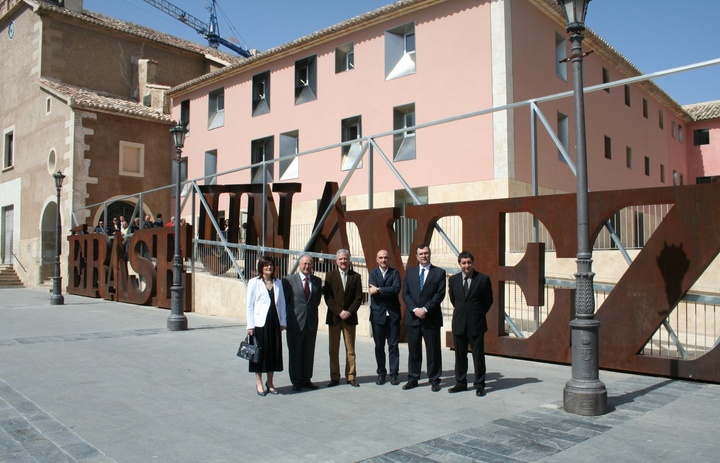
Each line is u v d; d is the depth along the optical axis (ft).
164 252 63.87
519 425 19.25
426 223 37.70
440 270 25.62
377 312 26.63
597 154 78.69
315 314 25.66
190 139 99.91
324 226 48.73
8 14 105.29
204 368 30.01
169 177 100.63
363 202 72.43
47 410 21.58
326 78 78.84
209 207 61.87
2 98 109.19
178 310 45.83
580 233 21.20
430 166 65.98
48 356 33.30
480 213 34.58
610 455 16.20
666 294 27.35
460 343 24.66
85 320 52.01
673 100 103.65
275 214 54.24
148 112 98.53
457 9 64.95
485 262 34.06
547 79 67.92
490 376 27.86
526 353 31.86
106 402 22.84
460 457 16.16
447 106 65.10
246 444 17.57
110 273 74.13
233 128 91.97
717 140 116.78
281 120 84.53
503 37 60.90
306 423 19.89
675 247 27.27
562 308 30.58
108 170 91.91
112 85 104.78
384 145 70.59
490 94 61.57
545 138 66.03
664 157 104.83
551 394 23.91
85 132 89.51
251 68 89.20
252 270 55.31
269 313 24.25
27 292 86.89
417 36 68.59
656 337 38.09
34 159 98.27
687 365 26.35
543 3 65.57
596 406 20.45
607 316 29.14
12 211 105.29
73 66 100.22
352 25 73.82
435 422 19.85
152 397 23.71
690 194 26.99
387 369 30.71
